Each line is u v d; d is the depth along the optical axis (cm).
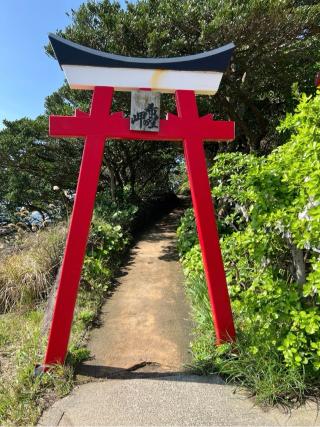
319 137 292
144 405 278
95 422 262
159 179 1430
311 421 259
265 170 317
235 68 681
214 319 329
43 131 981
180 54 629
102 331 398
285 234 305
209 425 257
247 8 529
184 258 630
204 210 324
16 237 664
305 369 288
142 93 315
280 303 294
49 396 291
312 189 259
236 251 382
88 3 684
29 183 1074
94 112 313
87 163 312
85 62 306
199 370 320
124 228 779
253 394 288
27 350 352
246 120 815
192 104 321
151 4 652
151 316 434
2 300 479
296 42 629
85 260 538
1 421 266
